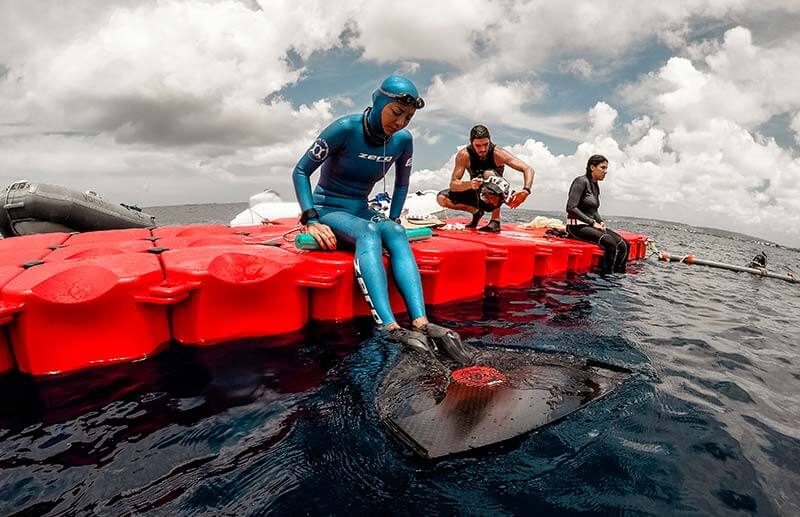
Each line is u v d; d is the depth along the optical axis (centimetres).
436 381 221
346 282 327
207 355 263
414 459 164
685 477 157
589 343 299
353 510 138
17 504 140
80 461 163
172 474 155
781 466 167
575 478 155
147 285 256
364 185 366
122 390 219
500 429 180
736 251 1552
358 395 215
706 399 221
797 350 317
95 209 589
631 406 206
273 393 217
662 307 423
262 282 285
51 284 235
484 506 140
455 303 396
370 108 338
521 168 546
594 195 654
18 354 239
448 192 621
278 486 149
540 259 528
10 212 527
